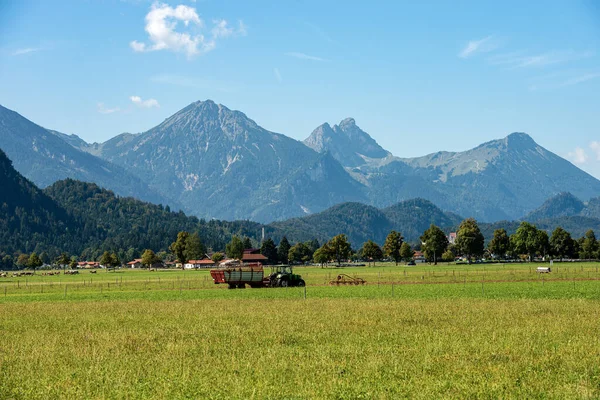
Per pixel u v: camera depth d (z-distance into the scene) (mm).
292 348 33844
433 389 24734
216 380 26688
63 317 53219
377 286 97062
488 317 46531
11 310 61656
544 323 42375
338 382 25844
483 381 25812
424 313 50000
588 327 40188
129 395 24766
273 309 56062
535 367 28375
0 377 28172
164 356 32094
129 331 42062
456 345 33906
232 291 89188
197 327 43562
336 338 37219
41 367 30188
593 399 23359
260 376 27141
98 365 30141
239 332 40500
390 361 29938
